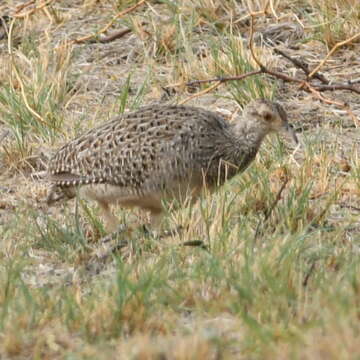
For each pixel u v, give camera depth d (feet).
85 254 68.44
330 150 85.25
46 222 74.59
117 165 70.90
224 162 71.67
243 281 58.65
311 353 49.49
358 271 60.03
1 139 89.81
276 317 55.77
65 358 53.11
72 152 72.95
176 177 70.64
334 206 75.92
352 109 94.27
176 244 66.44
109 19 112.98
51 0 106.01
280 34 108.47
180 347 50.98
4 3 117.50
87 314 57.11
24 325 56.75
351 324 52.70
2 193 81.46
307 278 60.29
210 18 110.73
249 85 95.30
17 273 61.87
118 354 53.16
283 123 72.69
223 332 55.36
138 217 75.66
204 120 71.56
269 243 64.64
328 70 101.96
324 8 109.09
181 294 59.67
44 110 93.20
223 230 67.26
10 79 96.53
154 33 107.65
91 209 76.23
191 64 100.63
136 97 93.20
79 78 101.14
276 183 78.74
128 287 58.95
